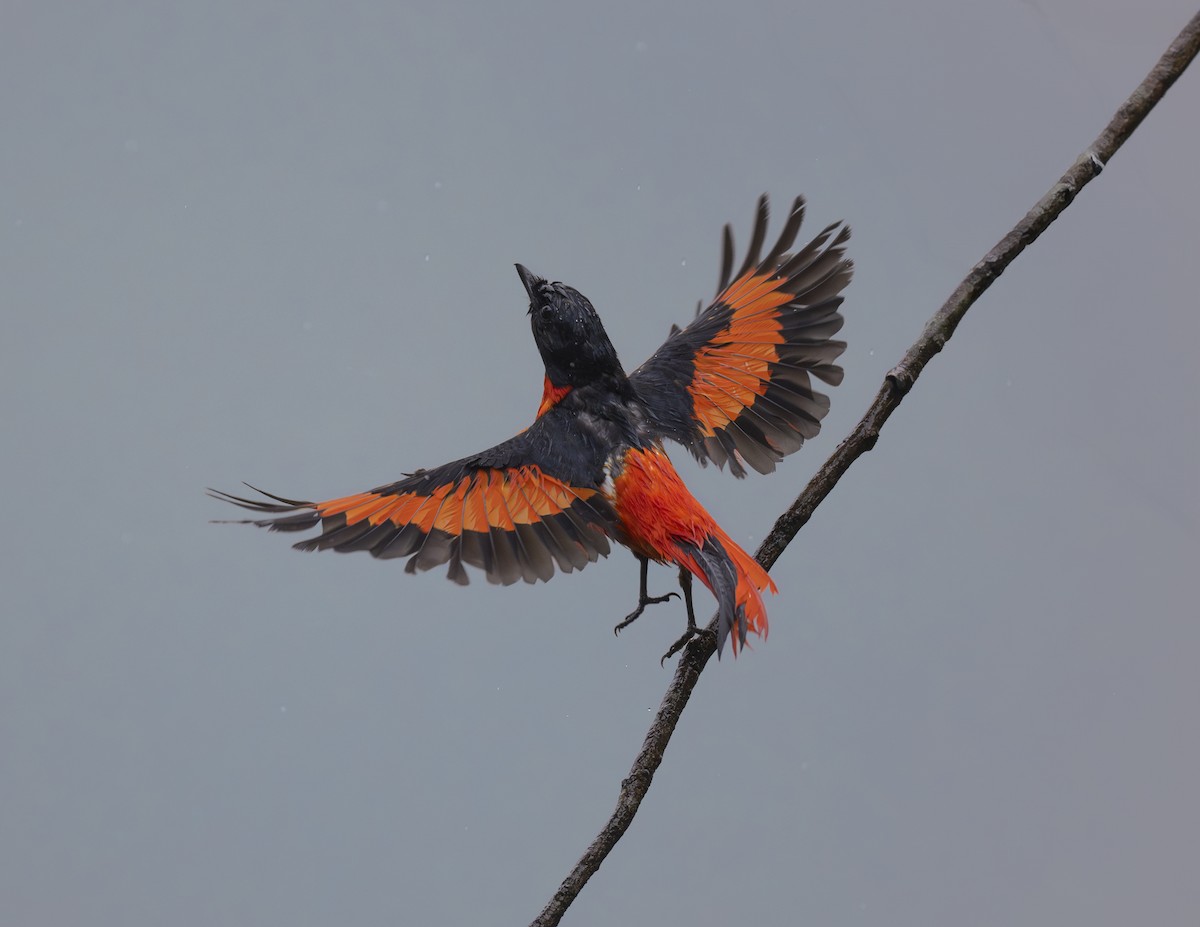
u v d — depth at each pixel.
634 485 8.54
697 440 9.59
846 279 10.13
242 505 8.37
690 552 8.18
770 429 9.80
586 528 8.52
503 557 8.48
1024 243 8.13
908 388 8.14
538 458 8.85
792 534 8.19
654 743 7.47
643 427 9.10
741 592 7.86
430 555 8.45
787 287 10.30
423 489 8.79
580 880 6.97
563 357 9.28
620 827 7.14
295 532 8.37
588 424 8.95
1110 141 8.12
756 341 10.17
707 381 9.98
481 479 8.83
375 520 8.56
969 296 8.17
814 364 9.93
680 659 7.92
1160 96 8.16
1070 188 8.12
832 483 8.20
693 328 10.42
